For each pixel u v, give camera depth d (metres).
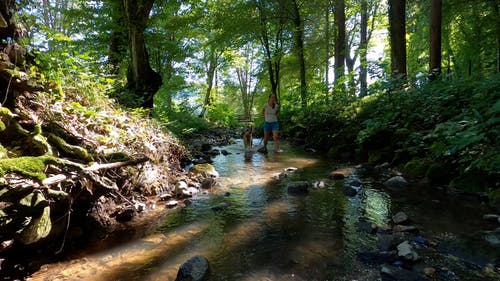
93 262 2.79
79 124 4.05
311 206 4.16
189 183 5.27
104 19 10.99
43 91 3.76
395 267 2.52
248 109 39.69
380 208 3.97
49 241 2.96
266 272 2.57
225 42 16.47
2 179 2.24
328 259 2.75
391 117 7.09
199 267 2.56
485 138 4.32
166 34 14.32
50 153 3.06
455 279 2.34
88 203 3.46
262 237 3.27
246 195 4.79
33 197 2.49
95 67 6.80
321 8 16.27
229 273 2.57
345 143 8.38
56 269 2.65
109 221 3.65
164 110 12.84
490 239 2.91
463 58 16.45
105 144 4.16
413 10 18.05
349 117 9.38
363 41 21.05
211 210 4.12
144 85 8.93
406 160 5.96
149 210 4.12
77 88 4.68
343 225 3.50
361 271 2.54
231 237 3.29
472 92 6.04
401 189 4.76
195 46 18.00
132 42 8.81
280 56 15.98
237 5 15.12
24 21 4.12
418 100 6.87
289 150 9.73
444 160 5.03
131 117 5.90
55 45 4.92
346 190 4.68
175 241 3.22
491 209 3.71
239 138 14.51
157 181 4.90
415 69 16.98
